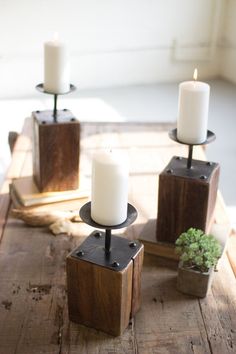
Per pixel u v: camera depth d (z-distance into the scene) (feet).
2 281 3.75
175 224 4.05
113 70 14.87
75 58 14.26
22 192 4.70
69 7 13.58
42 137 4.46
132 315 3.42
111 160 3.05
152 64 15.28
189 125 3.92
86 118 12.26
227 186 9.13
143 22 14.60
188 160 4.07
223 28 15.46
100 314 3.26
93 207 3.16
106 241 3.25
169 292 3.70
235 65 15.34
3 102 13.32
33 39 13.53
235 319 3.45
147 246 4.14
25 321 3.38
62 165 4.64
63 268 3.93
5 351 3.13
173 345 3.21
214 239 3.77
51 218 4.49
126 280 3.17
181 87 3.86
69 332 3.30
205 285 3.59
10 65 13.57
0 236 4.33
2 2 12.84
